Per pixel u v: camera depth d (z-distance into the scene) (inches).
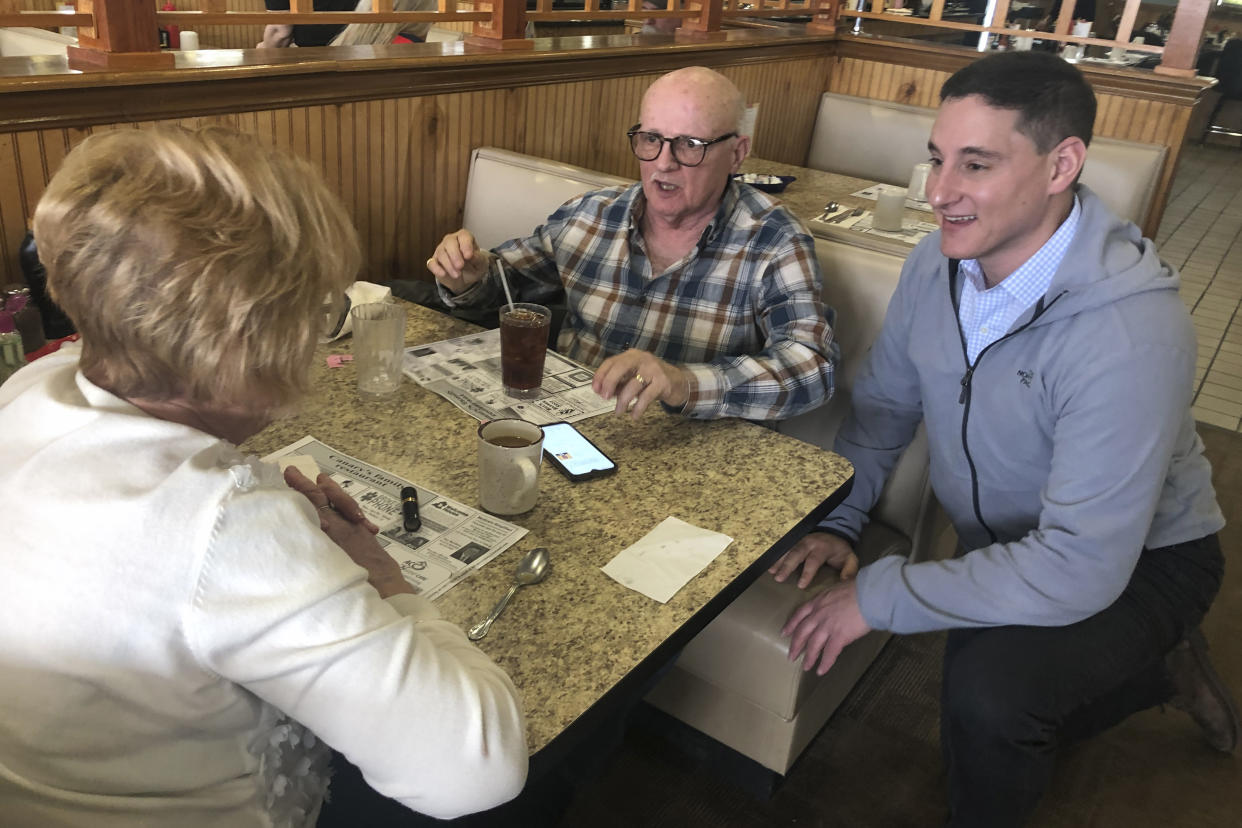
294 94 70.7
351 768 37.8
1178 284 50.7
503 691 28.2
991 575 51.0
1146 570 56.4
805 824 64.2
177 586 23.2
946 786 68.5
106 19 58.4
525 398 54.9
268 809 29.4
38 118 56.1
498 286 71.1
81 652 23.1
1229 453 123.8
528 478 42.4
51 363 29.2
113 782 25.1
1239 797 69.8
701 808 64.7
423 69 79.7
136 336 24.4
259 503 24.4
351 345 59.3
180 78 61.2
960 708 53.4
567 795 45.0
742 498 46.4
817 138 152.1
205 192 24.4
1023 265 52.0
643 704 69.6
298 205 25.8
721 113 62.4
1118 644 53.2
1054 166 48.5
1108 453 48.2
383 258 85.2
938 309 57.7
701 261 67.3
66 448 24.4
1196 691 70.7
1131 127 135.9
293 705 24.9
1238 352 157.3
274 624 23.7
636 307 69.3
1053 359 50.7
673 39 113.8
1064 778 70.0
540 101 95.2
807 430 73.4
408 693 25.0
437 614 31.3
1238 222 238.4
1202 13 130.3
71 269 24.0
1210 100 328.5
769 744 62.2
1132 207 120.6
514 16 88.9
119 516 23.1
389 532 40.7
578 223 71.7
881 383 63.9
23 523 23.7
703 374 54.1
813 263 64.7
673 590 38.7
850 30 160.4
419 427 50.3
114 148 25.0
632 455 49.7
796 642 57.6
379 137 79.7
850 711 75.0
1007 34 147.9
